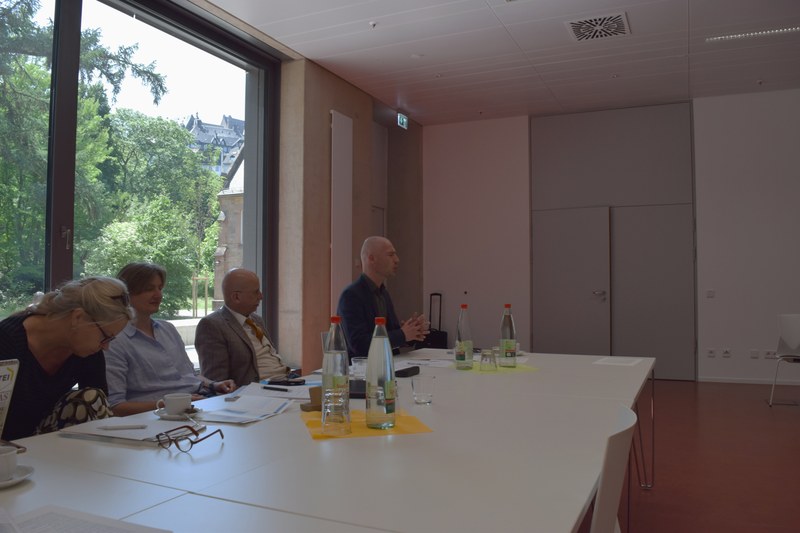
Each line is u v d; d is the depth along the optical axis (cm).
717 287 715
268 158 588
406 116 803
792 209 691
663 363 738
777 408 546
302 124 585
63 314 180
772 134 700
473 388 239
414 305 841
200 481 125
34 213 372
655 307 744
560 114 795
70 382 197
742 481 339
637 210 755
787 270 691
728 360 709
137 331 263
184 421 178
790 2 476
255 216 579
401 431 168
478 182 828
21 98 365
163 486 122
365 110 696
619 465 113
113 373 248
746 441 428
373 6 482
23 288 365
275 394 224
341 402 168
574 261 780
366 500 114
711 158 721
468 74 642
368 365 174
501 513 107
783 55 589
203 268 511
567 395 223
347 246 645
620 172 764
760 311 698
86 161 408
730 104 715
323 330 605
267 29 521
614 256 764
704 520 283
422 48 569
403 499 114
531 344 795
